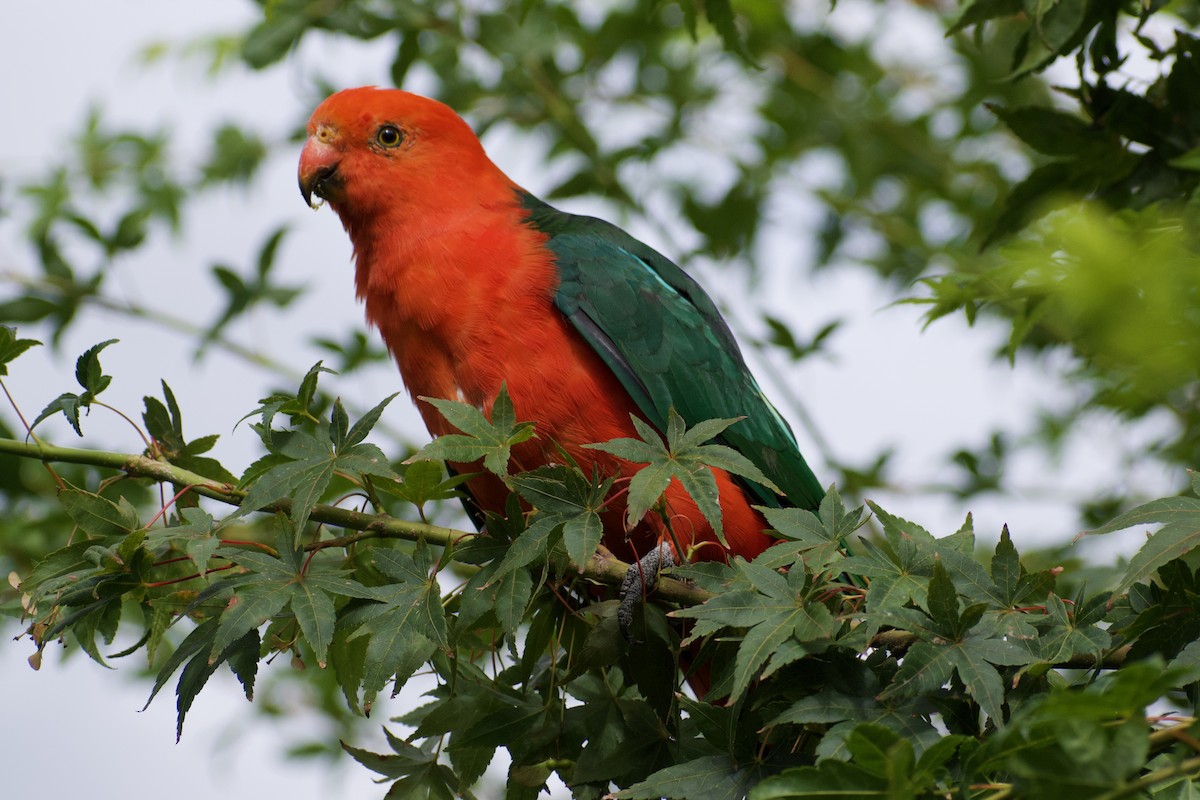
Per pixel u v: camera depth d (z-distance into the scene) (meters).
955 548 5.83
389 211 9.05
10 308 11.07
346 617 6.03
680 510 7.93
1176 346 4.93
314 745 11.09
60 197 12.80
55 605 6.15
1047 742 4.16
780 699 5.80
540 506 5.85
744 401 9.19
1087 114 7.73
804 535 5.75
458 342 8.41
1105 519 9.98
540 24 11.88
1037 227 7.86
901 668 5.12
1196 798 4.71
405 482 6.25
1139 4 7.61
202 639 6.07
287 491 6.00
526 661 6.75
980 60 13.11
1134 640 5.30
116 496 10.07
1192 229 6.32
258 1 12.30
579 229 9.09
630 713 6.45
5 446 6.47
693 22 8.21
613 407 8.42
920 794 4.50
